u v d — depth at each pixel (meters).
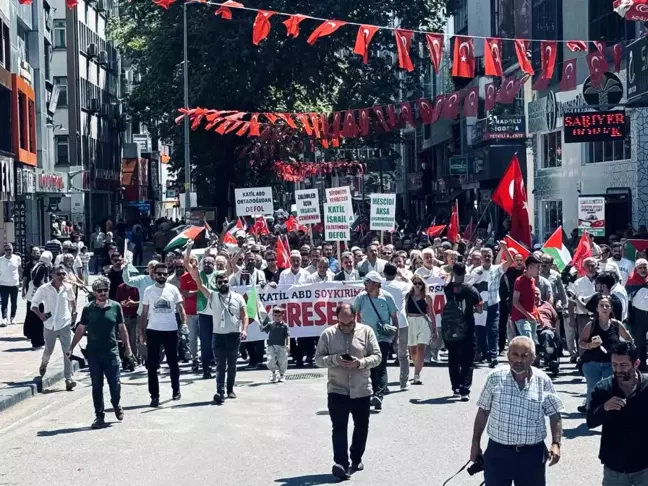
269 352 18.02
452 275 15.72
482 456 8.23
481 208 50.97
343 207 24.17
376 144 50.59
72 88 74.88
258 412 14.94
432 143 66.88
